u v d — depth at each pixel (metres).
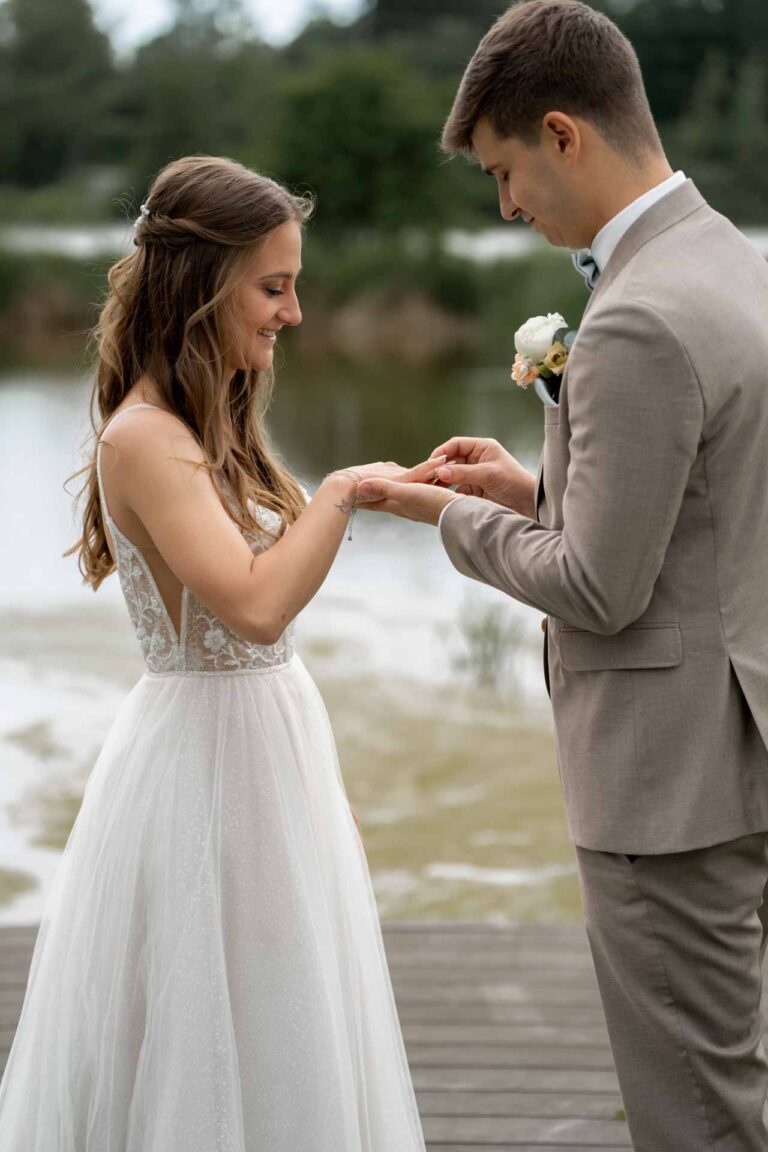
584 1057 2.84
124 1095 1.98
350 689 6.38
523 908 4.21
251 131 45.16
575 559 1.75
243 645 2.03
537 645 7.12
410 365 24.81
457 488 2.31
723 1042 1.91
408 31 52.53
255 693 2.04
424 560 9.06
